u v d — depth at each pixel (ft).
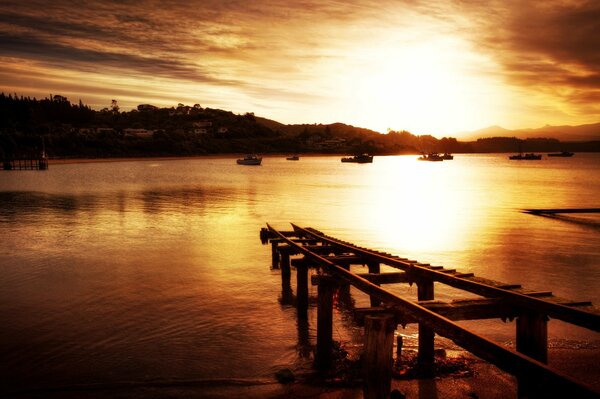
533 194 185.06
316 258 37.01
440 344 31.65
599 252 67.15
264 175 325.83
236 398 25.02
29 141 607.78
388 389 19.67
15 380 27.20
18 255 62.08
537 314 22.47
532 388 15.05
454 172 438.81
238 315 38.60
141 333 34.55
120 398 25.14
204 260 59.36
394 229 88.28
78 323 36.60
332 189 200.85
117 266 55.93
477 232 85.66
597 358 29.12
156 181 241.76
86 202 133.39
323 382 26.66
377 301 35.27
